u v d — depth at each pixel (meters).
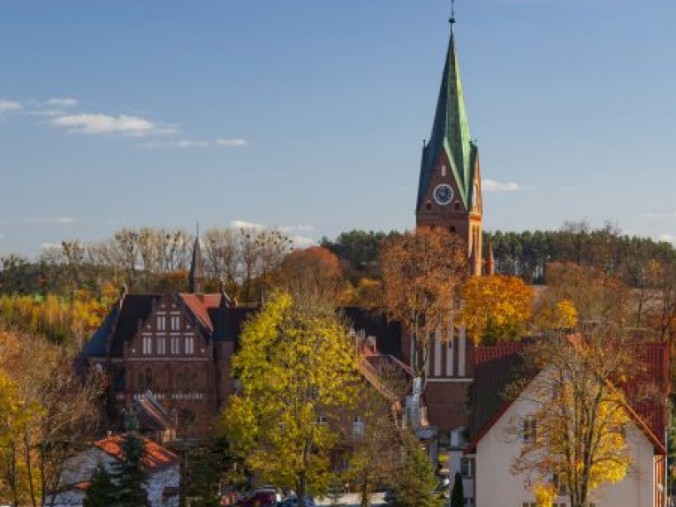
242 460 116.06
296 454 93.56
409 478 107.81
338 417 101.94
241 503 124.81
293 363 94.25
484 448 99.69
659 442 96.75
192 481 114.75
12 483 103.25
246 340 95.50
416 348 176.38
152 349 176.62
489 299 175.00
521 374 100.88
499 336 173.38
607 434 85.00
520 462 90.12
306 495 119.81
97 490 104.62
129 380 176.38
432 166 198.25
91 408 142.25
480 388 106.06
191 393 175.50
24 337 176.38
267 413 94.56
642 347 102.69
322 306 108.06
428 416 179.00
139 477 105.50
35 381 121.81
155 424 154.12
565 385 84.62
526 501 98.94
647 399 99.12
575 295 184.88
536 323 169.62
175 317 176.62
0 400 102.44
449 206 197.75
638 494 95.56
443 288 174.12
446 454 152.62
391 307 177.50
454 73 199.62
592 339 89.50
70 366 168.50
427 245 178.62
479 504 99.75
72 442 115.75
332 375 95.56
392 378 145.25
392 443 115.50
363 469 107.31
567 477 83.38
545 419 91.75
